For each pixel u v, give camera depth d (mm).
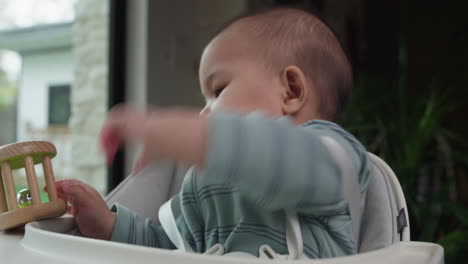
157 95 1596
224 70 618
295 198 393
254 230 519
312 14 689
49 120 2621
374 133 1797
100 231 626
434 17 2869
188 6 1768
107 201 710
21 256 409
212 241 574
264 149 363
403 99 1793
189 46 1758
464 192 1832
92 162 2025
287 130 387
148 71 1568
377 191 571
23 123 2635
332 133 506
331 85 638
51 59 2629
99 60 2086
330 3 2438
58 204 582
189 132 350
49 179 588
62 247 406
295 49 619
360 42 2824
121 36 1606
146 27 1574
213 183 563
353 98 1771
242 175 364
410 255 430
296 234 479
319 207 445
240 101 593
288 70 601
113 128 343
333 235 492
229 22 686
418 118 1710
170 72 1656
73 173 2084
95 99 2076
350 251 485
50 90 2646
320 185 393
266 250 496
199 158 351
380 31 3035
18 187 661
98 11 2104
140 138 344
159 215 666
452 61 2463
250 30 633
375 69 2930
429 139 1679
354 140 529
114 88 1597
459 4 2820
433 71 2791
